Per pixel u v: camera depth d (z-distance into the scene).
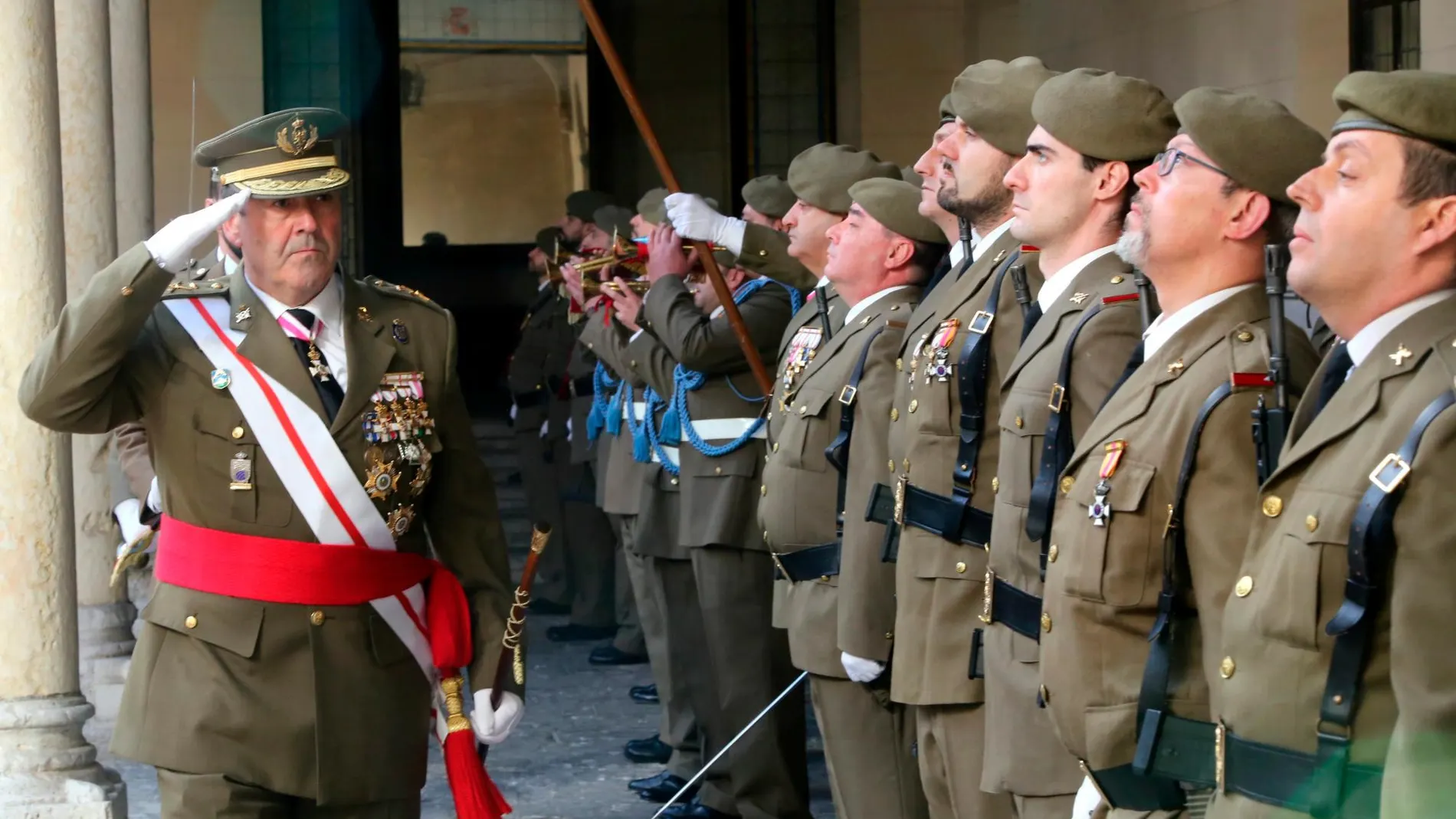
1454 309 2.60
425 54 18.53
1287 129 3.22
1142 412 3.25
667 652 7.07
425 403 4.21
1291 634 2.66
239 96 13.62
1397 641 2.46
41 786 5.82
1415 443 2.48
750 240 6.14
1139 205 3.33
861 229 5.10
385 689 4.09
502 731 4.32
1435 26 7.60
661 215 7.77
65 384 3.87
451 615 4.21
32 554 5.93
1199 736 3.07
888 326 4.96
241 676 3.94
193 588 3.96
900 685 4.31
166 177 13.54
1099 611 3.24
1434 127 2.58
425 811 6.82
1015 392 3.80
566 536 11.34
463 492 4.38
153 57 13.50
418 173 18.69
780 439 5.30
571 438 10.36
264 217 4.01
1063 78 3.82
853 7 14.23
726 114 16.94
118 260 3.87
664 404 7.00
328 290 4.16
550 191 18.80
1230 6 9.55
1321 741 2.59
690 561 6.94
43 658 5.96
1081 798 3.46
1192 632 3.15
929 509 4.26
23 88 5.79
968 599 4.19
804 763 6.29
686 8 16.92
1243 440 3.09
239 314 4.07
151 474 4.57
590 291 7.61
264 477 3.99
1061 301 3.77
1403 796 2.39
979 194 4.31
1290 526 2.69
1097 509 3.23
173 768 3.91
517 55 18.59
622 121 17.84
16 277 5.83
